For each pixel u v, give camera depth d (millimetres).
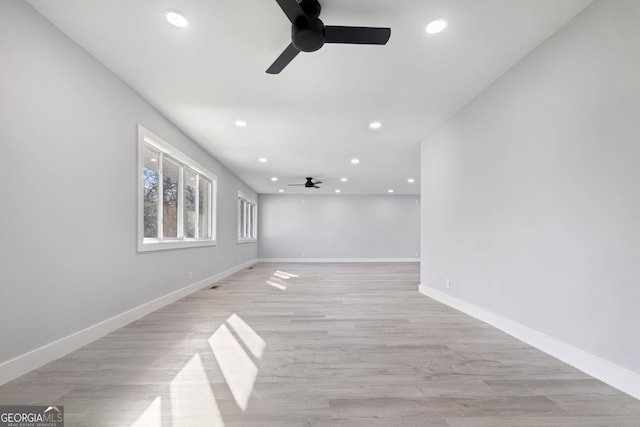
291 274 6949
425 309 3564
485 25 2064
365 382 1787
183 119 3729
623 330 1688
